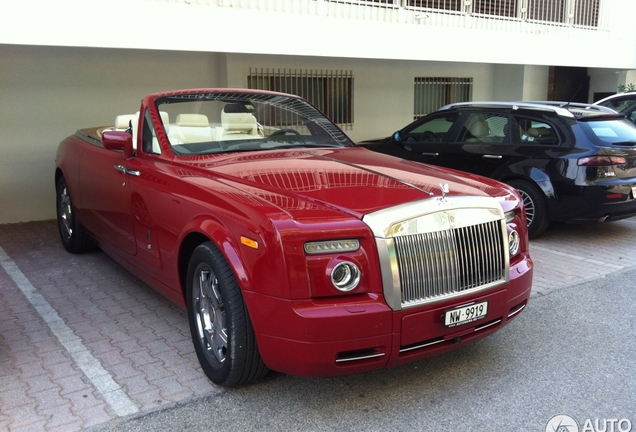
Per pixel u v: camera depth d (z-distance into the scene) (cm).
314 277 293
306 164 405
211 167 399
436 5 1099
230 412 326
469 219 327
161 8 661
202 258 343
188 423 315
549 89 1346
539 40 1098
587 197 642
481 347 412
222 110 476
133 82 841
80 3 607
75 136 627
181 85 885
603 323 457
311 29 794
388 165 413
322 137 499
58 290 523
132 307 482
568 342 421
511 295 350
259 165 400
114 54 820
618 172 643
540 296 518
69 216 629
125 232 469
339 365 300
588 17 1230
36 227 763
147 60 848
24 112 770
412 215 308
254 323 307
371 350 305
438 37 946
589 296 518
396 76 1134
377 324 297
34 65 766
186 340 419
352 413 326
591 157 637
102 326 443
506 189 386
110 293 516
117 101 834
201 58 897
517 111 710
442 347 325
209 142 455
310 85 1020
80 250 632
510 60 1060
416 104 1187
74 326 443
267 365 315
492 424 317
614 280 562
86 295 511
